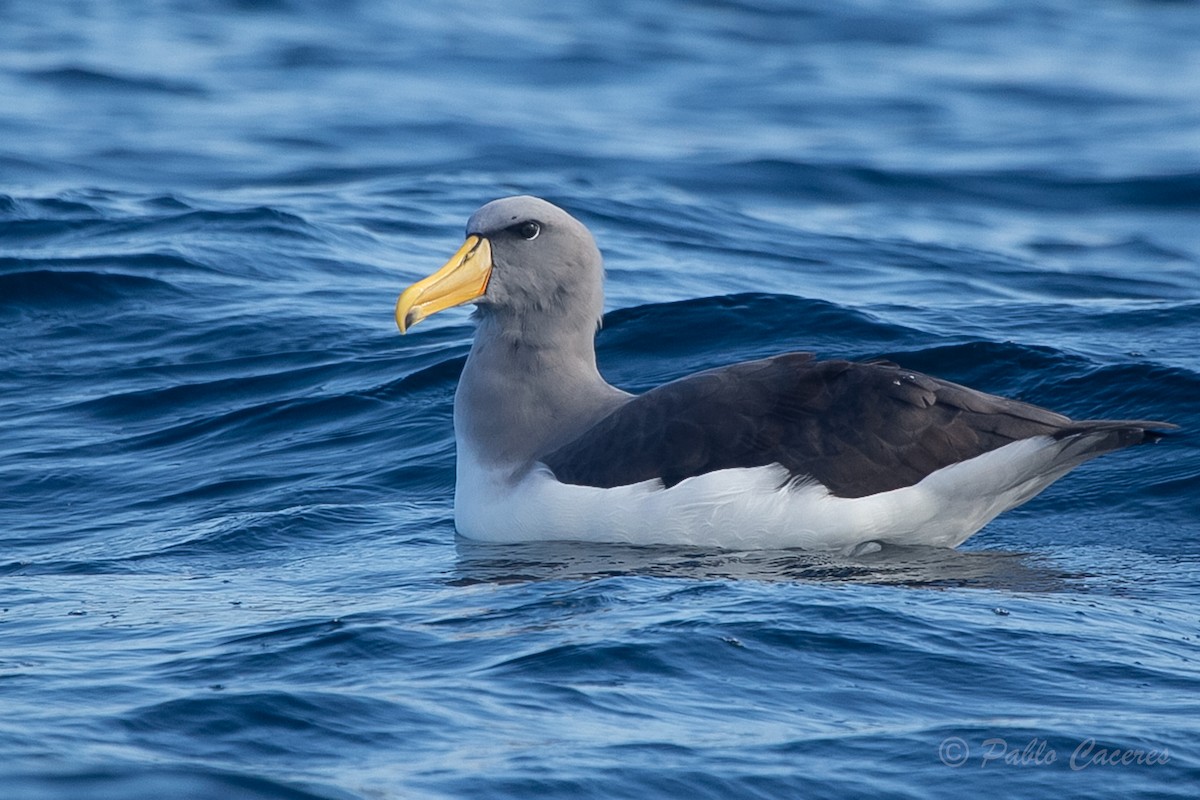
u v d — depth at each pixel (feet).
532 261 43.57
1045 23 183.42
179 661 30.73
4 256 69.67
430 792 24.32
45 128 107.24
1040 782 25.43
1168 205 95.91
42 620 34.60
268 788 24.06
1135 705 28.60
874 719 27.84
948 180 100.32
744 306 60.54
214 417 54.03
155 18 156.04
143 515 45.52
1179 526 42.47
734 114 124.36
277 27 155.84
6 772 24.31
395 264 74.08
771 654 30.68
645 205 86.69
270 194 87.45
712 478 39.29
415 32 157.17
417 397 54.60
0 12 153.58
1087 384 52.08
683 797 24.71
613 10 180.34
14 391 57.21
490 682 29.19
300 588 37.22
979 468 38.70
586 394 43.57
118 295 66.80
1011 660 30.68
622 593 34.76
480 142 108.06
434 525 43.75
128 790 23.62
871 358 55.47
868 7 189.78
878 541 39.78
